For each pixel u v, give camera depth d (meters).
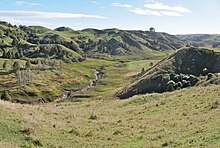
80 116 42.47
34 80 151.62
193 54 117.31
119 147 24.88
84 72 198.62
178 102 44.69
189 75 103.25
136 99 57.19
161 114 39.47
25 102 119.62
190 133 25.73
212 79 81.38
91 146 25.39
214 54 115.25
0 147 20.02
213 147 19.59
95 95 123.50
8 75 165.38
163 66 112.00
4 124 25.95
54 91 137.50
